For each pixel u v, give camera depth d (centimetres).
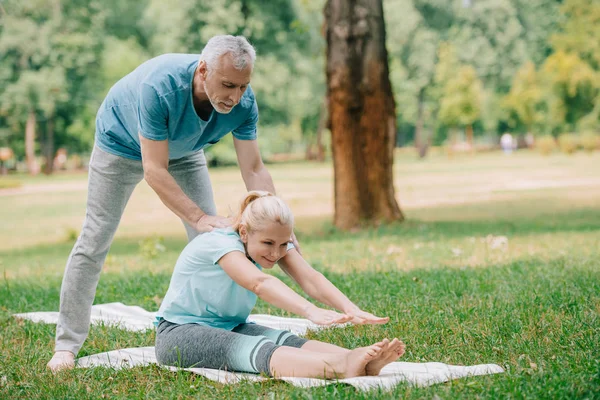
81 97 4388
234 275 350
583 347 378
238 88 368
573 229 1110
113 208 423
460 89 5091
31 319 556
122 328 507
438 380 329
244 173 430
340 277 671
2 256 1309
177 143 408
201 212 387
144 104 381
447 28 5459
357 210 1254
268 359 344
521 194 2119
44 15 4338
